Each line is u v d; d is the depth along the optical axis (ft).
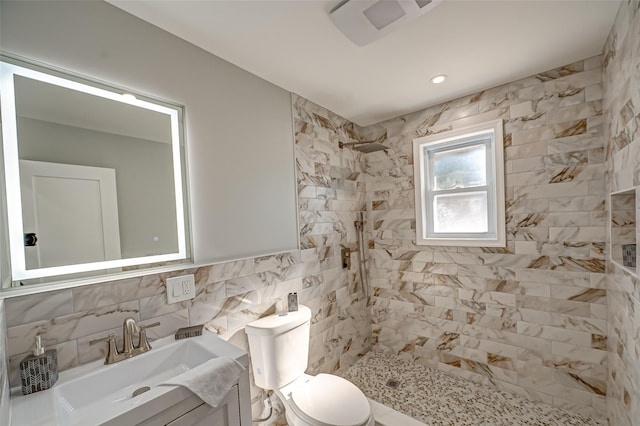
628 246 4.22
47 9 3.32
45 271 3.35
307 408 4.31
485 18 4.24
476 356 6.82
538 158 5.96
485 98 6.57
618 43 4.25
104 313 3.52
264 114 5.82
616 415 4.76
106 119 3.90
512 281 6.32
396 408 6.06
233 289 4.99
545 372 5.95
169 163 4.44
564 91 5.66
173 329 4.16
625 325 4.27
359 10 3.85
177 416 2.82
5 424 2.32
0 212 3.04
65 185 3.55
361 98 6.86
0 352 2.32
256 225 5.56
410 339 7.91
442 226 7.67
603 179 5.30
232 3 3.78
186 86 4.56
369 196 8.68
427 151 7.82
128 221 4.03
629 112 3.92
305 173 6.73
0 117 3.08
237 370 3.29
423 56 5.19
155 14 3.97
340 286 7.56
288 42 4.67
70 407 2.92
